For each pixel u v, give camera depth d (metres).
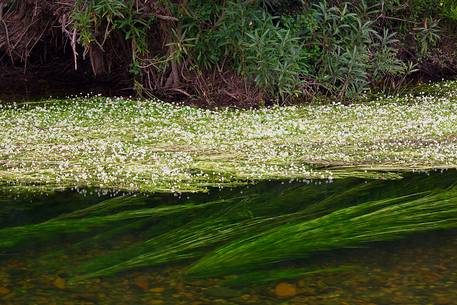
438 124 8.02
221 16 10.55
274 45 10.66
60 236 4.78
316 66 11.25
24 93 10.95
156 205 5.46
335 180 6.20
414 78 12.65
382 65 11.48
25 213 5.29
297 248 4.52
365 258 4.38
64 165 6.29
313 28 11.08
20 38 11.45
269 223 4.99
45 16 11.38
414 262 4.30
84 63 12.62
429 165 6.34
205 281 4.07
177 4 10.53
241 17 10.46
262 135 7.55
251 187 5.98
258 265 4.29
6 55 12.73
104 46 11.69
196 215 5.21
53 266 4.27
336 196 5.69
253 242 4.55
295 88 10.75
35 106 9.65
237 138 7.54
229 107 10.28
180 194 5.78
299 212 5.27
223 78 10.80
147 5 10.41
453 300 3.78
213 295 3.89
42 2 10.96
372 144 7.23
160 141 7.34
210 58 10.75
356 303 3.76
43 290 3.93
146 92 10.75
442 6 12.94
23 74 12.36
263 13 10.55
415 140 7.36
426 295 3.85
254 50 10.45
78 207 5.41
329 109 9.59
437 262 4.30
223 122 8.58
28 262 4.34
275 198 5.64
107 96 10.80
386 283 4.01
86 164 6.35
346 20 11.44
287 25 11.04
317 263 4.31
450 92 11.16
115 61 11.95
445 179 6.18
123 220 5.11
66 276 4.13
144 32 10.63
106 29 10.07
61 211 5.32
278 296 3.87
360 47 11.12
